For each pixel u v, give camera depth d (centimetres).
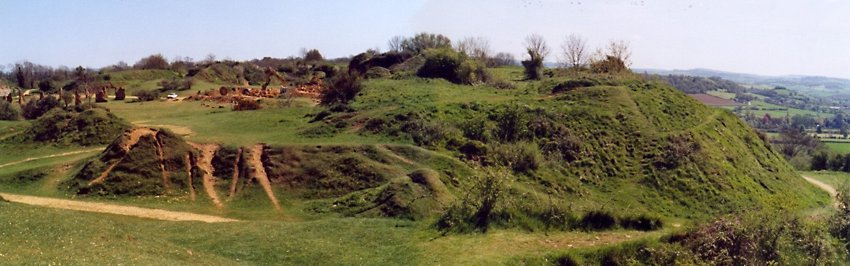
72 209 3072
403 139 4150
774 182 4634
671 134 4625
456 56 6919
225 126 4869
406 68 7612
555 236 2441
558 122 4575
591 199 3719
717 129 5141
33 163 4034
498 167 3725
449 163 3750
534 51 7975
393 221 2762
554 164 4062
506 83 6556
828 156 7244
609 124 4678
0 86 11550
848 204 2675
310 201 3341
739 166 4597
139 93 8606
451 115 4641
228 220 3023
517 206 2655
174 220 2956
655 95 5519
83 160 3791
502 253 2189
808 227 2333
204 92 8869
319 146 3844
